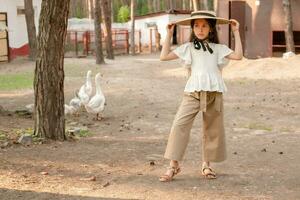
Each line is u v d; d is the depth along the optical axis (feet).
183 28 153.07
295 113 39.86
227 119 37.06
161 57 19.45
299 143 27.71
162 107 43.16
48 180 19.58
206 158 19.99
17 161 22.39
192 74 19.16
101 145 26.66
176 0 231.09
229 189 18.60
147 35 160.25
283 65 70.74
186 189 18.54
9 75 75.82
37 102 27.20
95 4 95.04
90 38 139.13
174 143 19.31
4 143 26.03
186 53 19.27
